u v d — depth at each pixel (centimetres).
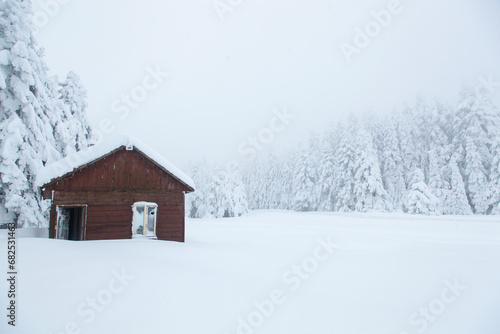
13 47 1859
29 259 847
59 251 986
